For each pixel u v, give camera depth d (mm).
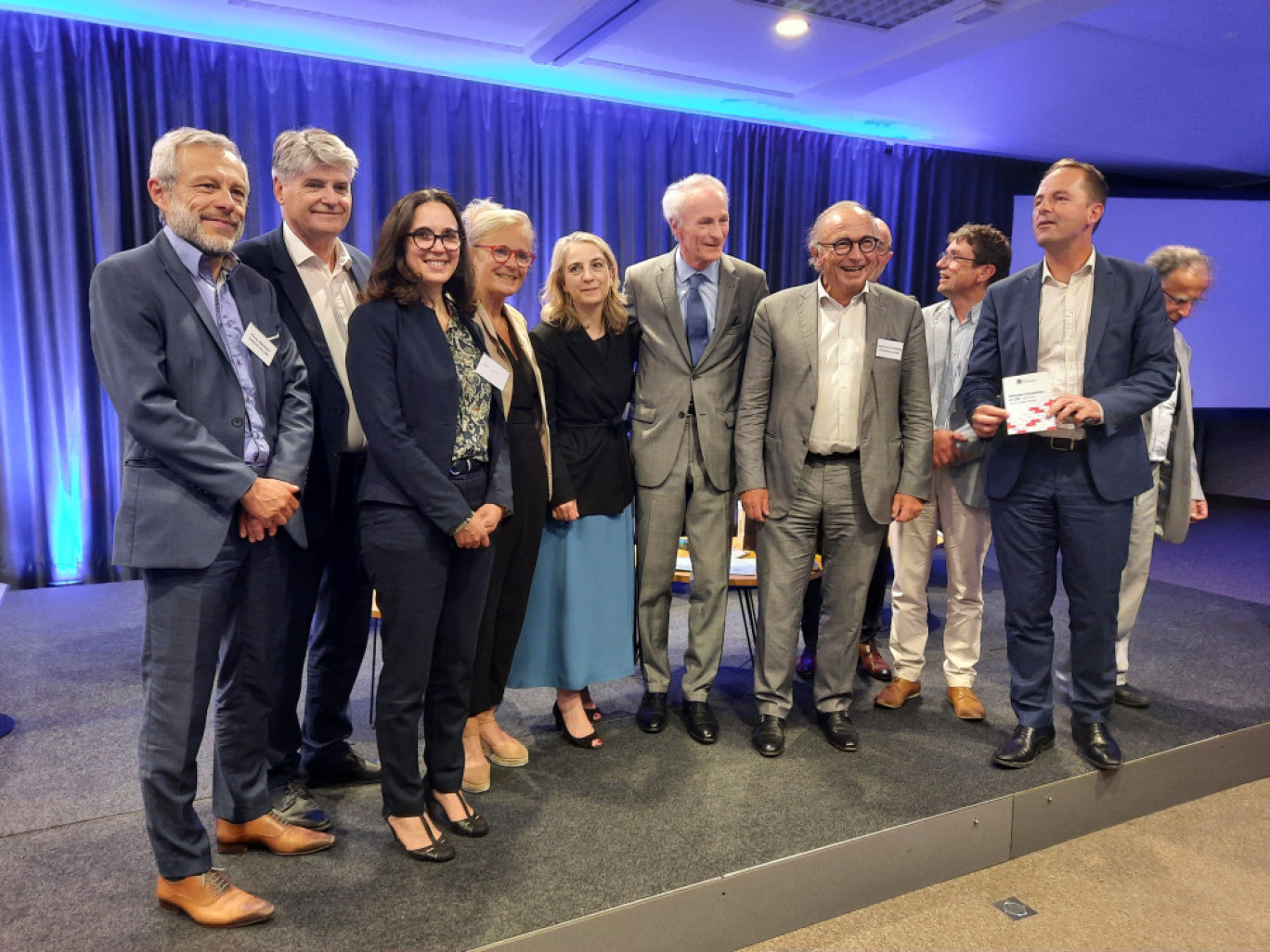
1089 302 2451
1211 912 2062
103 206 4656
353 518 2168
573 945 1744
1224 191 7246
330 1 4184
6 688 3045
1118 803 2490
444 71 5281
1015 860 2307
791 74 5180
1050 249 2439
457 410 1911
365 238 5285
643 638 2730
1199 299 2967
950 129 6355
